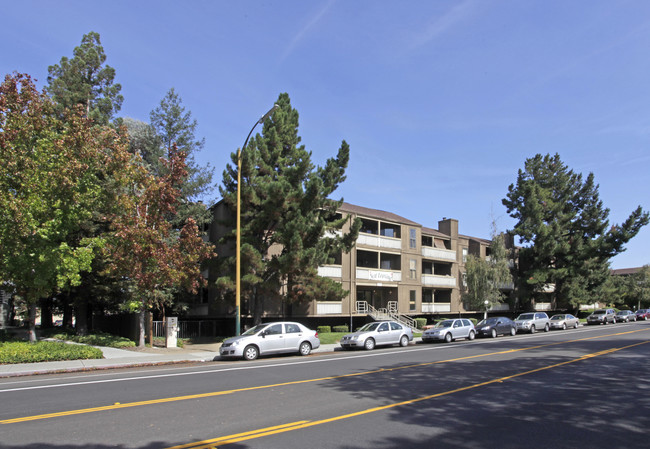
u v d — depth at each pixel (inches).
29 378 509.7
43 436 260.4
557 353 732.0
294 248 882.1
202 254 807.1
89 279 1022.4
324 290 929.5
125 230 722.8
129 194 778.8
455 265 1752.0
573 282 1924.2
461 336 1075.3
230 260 932.6
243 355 687.1
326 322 1322.6
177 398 369.4
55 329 1218.6
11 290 764.0
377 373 513.3
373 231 1560.0
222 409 328.5
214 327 1168.8
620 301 2623.0
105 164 765.9
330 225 984.3
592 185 2053.4
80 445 244.2
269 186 904.9
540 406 341.7
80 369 572.1
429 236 1704.0
